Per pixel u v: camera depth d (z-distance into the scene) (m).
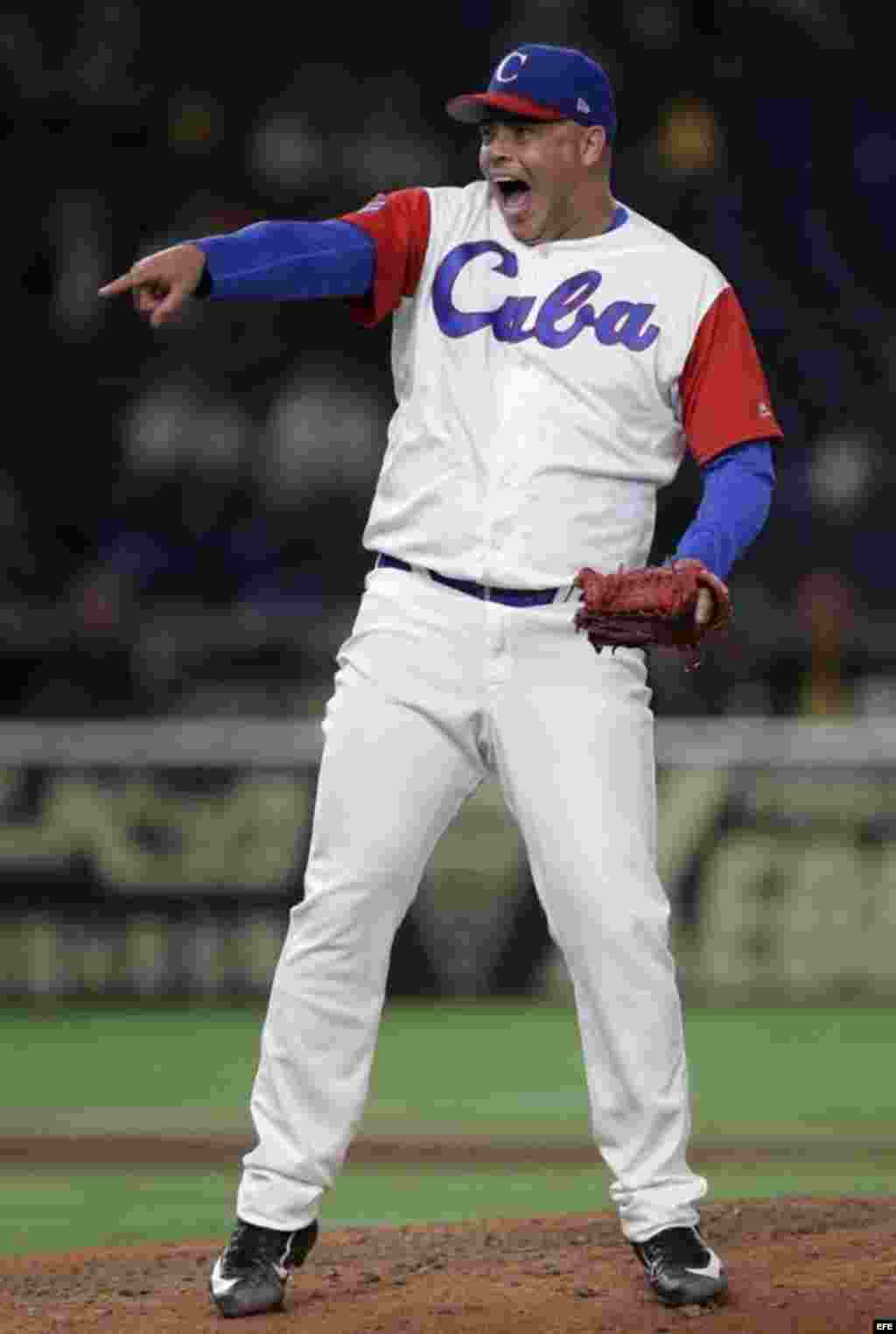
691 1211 14.73
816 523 66.69
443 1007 49.31
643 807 14.69
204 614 63.41
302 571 66.50
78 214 69.88
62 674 60.22
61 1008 49.88
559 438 14.57
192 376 68.44
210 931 50.78
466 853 50.22
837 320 70.44
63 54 70.56
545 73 14.37
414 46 72.69
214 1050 42.38
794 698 58.81
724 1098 35.31
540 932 50.06
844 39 72.81
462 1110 34.03
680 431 15.05
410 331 15.00
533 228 14.70
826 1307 14.58
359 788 14.67
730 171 71.50
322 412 67.44
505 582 14.52
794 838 49.84
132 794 51.06
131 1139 31.25
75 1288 16.52
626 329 14.57
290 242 14.40
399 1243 17.66
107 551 66.94
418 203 14.98
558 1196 25.92
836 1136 30.95
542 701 14.55
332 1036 14.76
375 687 14.75
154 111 70.75
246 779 50.91
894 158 72.50
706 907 49.97
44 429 68.19
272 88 71.88
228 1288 14.72
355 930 14.70
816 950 49.69
